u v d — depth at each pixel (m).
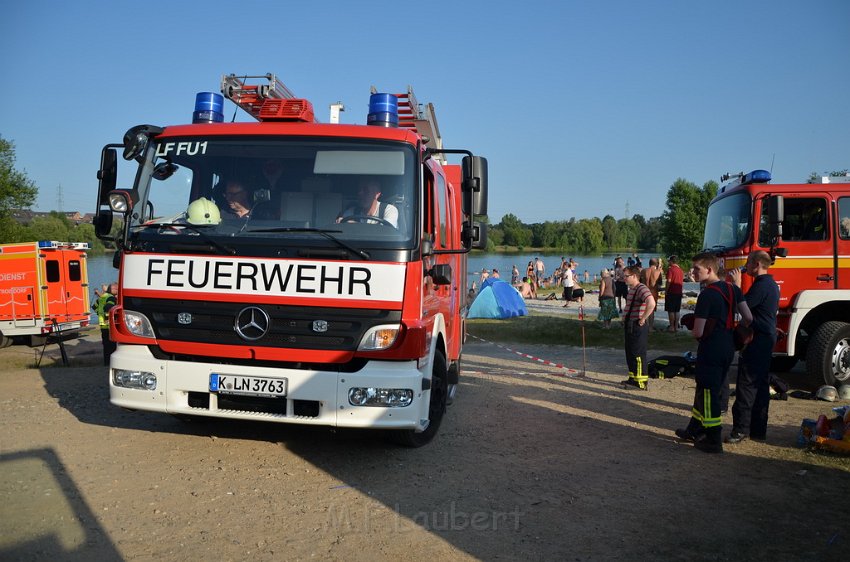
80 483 5.11
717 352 6.46
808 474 5.82
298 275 5.43
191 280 5.57
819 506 5.04
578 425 7.49
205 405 5.59
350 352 5.35
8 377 10.35
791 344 9.62
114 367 5.69
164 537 4.21
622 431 7.27
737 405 6.92
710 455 6.39
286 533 4.33
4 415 7.36
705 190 70.31
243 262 5.50
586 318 20.86
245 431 6.73
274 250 5.49
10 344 18.41
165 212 5.85
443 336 6.72
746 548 4.28
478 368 11.68
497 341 15.91
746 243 9.85
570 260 29.42
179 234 5.66
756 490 5.38
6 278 18.12
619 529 4.55
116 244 6.16
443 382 6.73
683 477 5.70
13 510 4.55
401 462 5.91
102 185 6.07
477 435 6.94
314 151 5.82
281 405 5.45
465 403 8.51
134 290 5.71
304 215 5.65
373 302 5.36
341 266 5.41
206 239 5.58
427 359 5.70
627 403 8.77
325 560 3.96
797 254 9.71
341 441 6.48
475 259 104.62
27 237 56.47
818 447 6.56
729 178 11.22
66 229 69.81
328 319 5.38
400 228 5.52
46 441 6.26
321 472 5.58
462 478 5.55
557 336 16.25
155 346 5.68
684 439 6.89
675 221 70.25
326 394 5.32
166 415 7.36
